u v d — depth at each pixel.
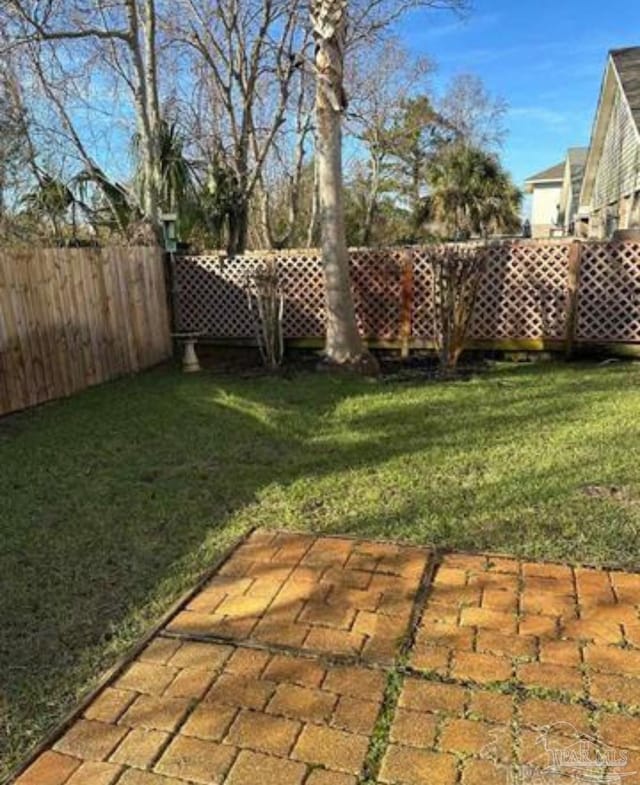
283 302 7.73
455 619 2.25
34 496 3.51
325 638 2.17
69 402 5.71
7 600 2.46
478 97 26.12
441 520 3.05
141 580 2.61
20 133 9.35
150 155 9.17
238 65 11.44
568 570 2.56
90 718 1.84
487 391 5.72
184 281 8.23
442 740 1.72
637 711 1.80
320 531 3.00
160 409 5.34
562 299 7.13
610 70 14.53
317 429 4.70
